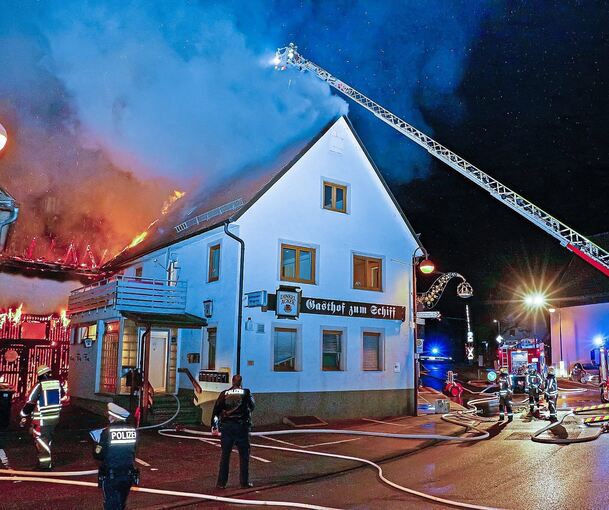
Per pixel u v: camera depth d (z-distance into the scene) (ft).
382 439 46.47
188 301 62.23
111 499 19.94
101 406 59.26
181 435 47.19
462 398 85.87
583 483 30.30
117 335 59.41
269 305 55.06
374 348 64.18
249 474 33.50
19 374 70.49
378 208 66.80
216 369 55.36
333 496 28.48
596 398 81.97
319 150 62.28
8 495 27.94
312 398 57.62
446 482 31.27
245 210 55.26
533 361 94.79
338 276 61.67
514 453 39.32
